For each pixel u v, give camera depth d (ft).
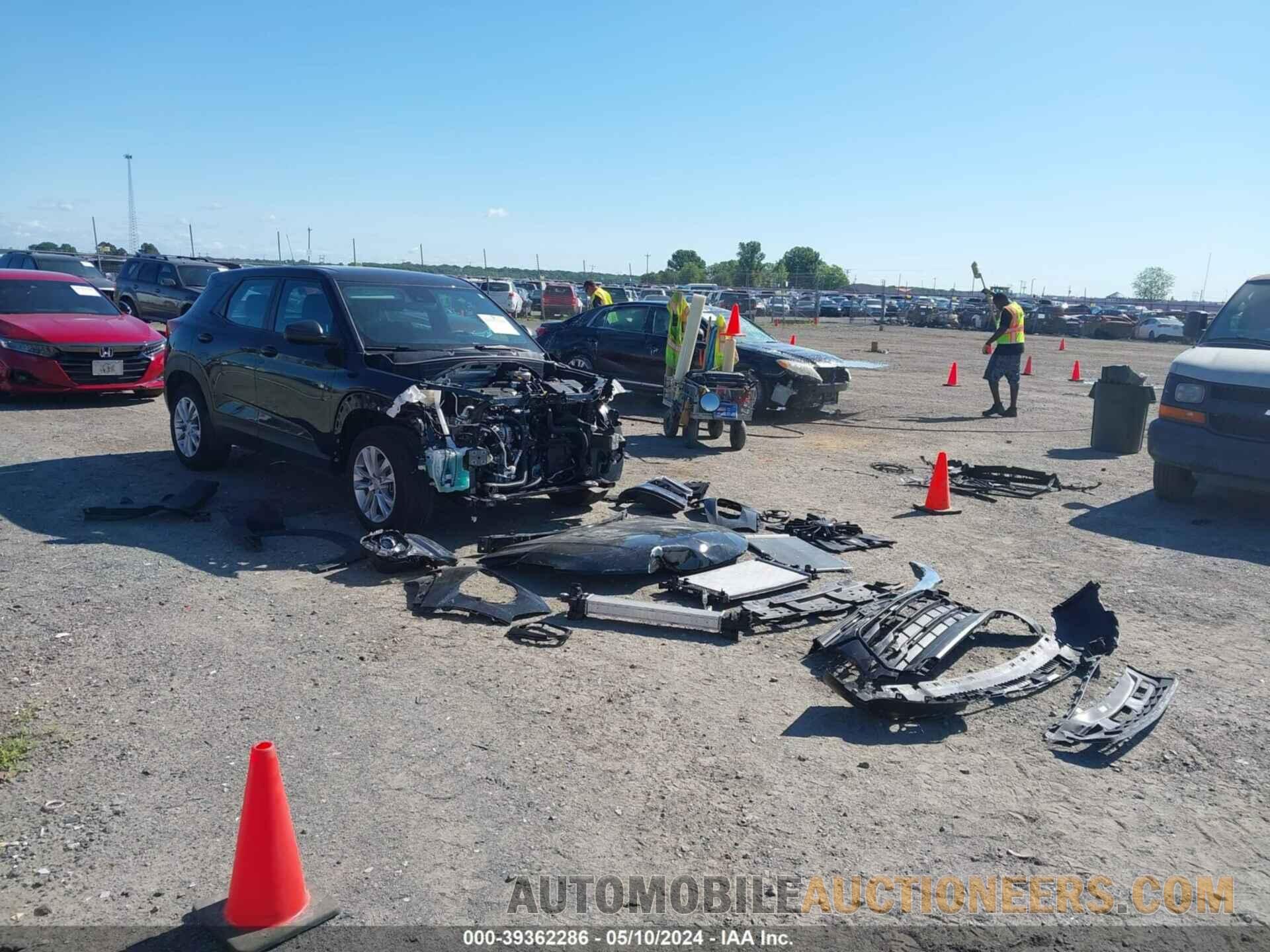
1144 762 12.90
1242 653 16.90
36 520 22.50
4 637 15.61
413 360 22.18
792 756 12.74
